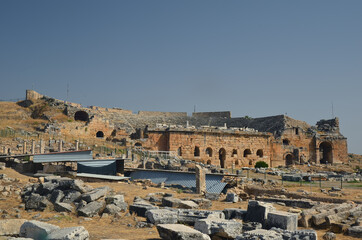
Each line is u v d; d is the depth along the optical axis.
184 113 109.00
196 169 29.58
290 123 87.50
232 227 13.52
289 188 37.03
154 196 24.03
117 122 83.06
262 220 15.88
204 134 70.38
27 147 48.78
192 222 16.02
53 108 78.19
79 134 68.94
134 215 18.02
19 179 28.00
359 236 16.23
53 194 19.39
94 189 20.36
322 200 29.20
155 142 68.25
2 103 86.00
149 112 105.81
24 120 72.44
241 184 36.97
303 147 80.88
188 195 27.09
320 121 96.94
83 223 16.28
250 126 96.56
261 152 75.94
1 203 19.64
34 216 16.95
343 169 70.62
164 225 13.20
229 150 72.25
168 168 43.19
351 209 20.33
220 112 108.12
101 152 52.41
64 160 36.81
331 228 17.64
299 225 18.73
